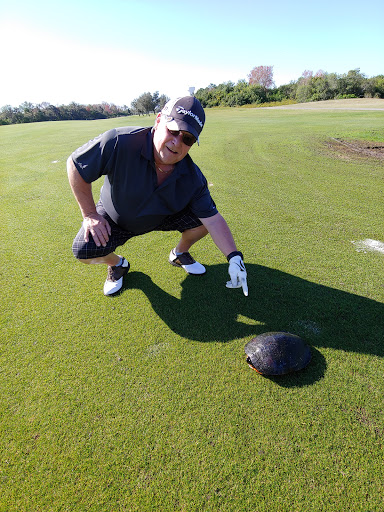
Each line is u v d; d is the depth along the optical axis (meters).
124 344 2.41
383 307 2.77
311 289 3.00
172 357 2.31
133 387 2.10
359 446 1.78
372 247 3.71
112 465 1.69
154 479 1.63
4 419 1.91
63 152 9.31
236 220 4.42
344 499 1.56
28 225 4.29
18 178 6.54
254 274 3.23
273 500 1.56
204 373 2.20
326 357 2.32
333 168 6.93
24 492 1.58
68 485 1.61
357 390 2.09
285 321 2.63
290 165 7.18
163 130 1.97
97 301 2.85
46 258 3.50
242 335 2.50
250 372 2.21
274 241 3.87
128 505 1.53
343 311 2.73
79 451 1.75
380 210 4.70
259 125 14.62
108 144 2.14
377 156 8.01
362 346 2.40
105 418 1.91
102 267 3.33
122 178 2.27
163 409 1.96
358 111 21.27
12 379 2.14
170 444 1.78
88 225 2.48
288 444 1.79
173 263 3.38
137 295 2.93
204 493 1.58
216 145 9.51
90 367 2.23
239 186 5.79
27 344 2.41
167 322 2.62
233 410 1.96
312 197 5.23
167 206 2.52
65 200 5.18
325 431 1.85
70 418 1.91
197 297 2.91
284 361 2.09
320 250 3.67
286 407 1.98
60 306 2.79
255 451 1.75
